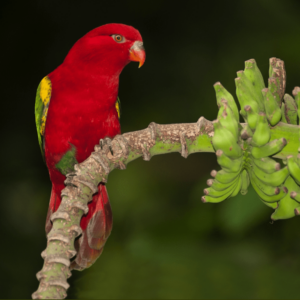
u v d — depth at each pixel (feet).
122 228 35.60
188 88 42.32
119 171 39.04
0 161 41.01
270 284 25.02
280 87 15.92
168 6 44.21
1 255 37.01
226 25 42.60
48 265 11.46
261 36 41.14
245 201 28.17
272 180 15.12
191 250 28.48
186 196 38.11
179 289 25.39
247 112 14.79
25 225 38.86
